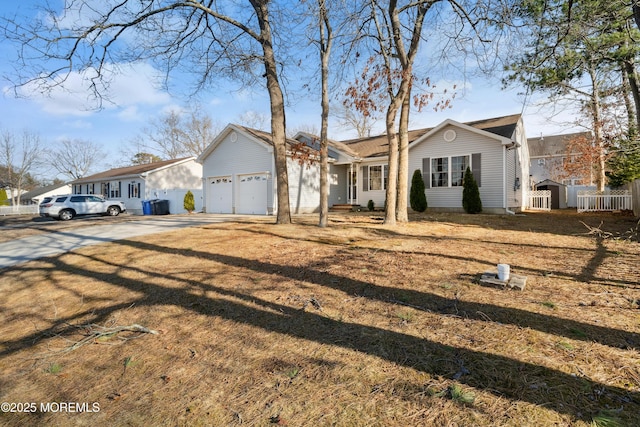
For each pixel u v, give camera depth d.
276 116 10.42
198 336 3.75
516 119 15.71
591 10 6.89
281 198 10.50
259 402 2.55
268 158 15.88
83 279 5.86
